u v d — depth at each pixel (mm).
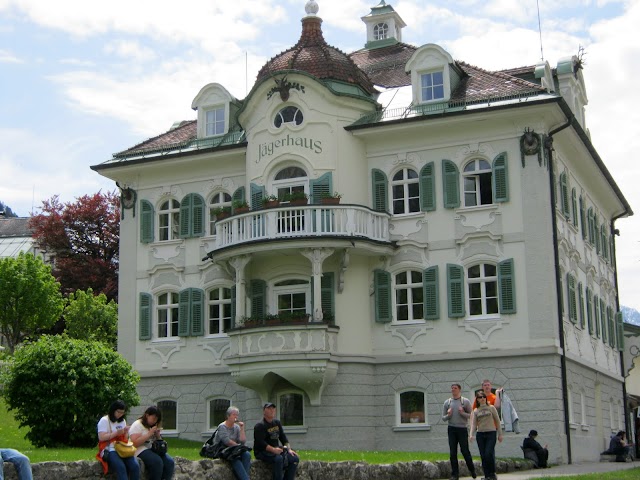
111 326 58875
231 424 19031
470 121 35062
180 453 23312
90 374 28359
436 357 34594
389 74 41438
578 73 42562
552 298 33531
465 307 34500
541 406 33062
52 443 28031
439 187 35531
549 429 32844
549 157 34469
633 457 40812
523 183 34375
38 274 59406
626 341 49156
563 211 36750
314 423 34438
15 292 58562
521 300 33844
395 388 35062
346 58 38281
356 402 34656
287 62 37688
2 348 41625
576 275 38312
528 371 33375
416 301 35438
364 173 36625
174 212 40406
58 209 65750
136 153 41156
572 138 37000
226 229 35906
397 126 35594
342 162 36000
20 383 28422
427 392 34594
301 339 33531
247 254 34938
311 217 34125
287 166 36531
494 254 34406
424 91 36750
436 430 34250
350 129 36156
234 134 39906
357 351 35062
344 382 34594
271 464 19391
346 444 34156
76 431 28172
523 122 34625
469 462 21484
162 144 41562
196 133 41781
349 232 34094
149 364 39344
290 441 34594
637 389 59781
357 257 35688
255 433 19500
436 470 23781
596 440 38656
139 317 39969
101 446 16250
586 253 41250
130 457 16266
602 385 41812
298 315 33812
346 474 21156
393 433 34844
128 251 40781
